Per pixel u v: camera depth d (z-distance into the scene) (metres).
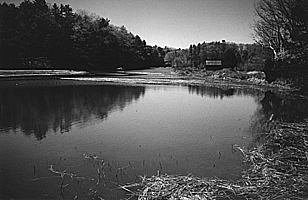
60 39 52.34
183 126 11.55
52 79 32.78
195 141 9.40
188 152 8.21
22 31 48.53
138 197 5.35
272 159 7.50
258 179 6.26
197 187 5.79
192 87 27.88
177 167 6.98
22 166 7.00
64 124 11.59
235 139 9.70
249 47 60.94
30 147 8.56
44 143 8.98
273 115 14.20
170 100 18.92
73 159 7.52
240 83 33.06
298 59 25.11
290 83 27.53
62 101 17.36
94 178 6.27
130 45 75.50
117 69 64.38
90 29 62.03
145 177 6.28
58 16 60.75
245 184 5.98
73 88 24.22
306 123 12.27
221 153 8.14
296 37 25.44
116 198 5.34
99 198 5.32
